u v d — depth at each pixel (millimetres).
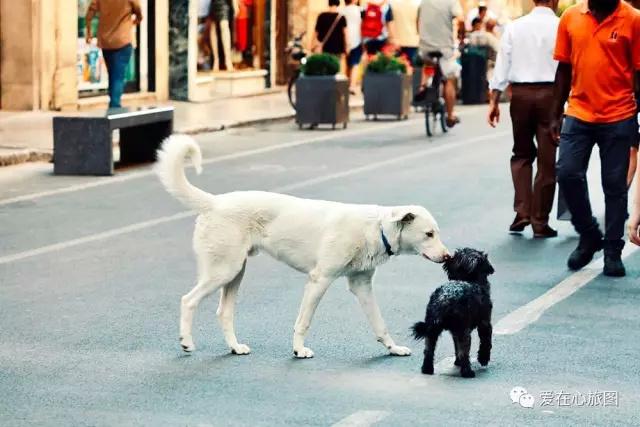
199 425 8930
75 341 11375
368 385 10039
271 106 36156
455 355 10688
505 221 18312
